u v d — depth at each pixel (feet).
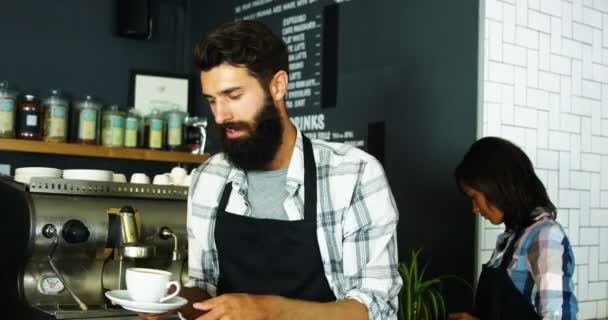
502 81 7.64
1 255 7.08
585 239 8.39
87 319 6.20
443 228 7.73
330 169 4.75
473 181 6.26
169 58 12.00
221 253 4.95
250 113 4.36
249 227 4.81
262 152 4.50
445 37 7.80
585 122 8.50
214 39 4.28
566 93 8.31
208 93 4.36
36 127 9.57
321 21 9.54
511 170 6.15
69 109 10.48
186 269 7.61
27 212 6.52
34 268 6.55
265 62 4.34
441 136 7.78
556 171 8.14
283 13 10.28
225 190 4.98
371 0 8.75
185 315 4.73
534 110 7.95
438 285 7.75
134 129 10.49
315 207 4.68
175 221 7.55
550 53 8.15
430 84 7.95
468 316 6.48
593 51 8.63
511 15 7.75
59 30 10.72
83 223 6.77
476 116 7.39
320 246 4.70
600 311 8.50
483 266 6.49
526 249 5.98
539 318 5.84
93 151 9.93
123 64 11.41
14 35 10.30
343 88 9.10
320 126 9.46
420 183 8.01
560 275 5.72
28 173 7.11
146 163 11.41
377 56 8.63
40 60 10.52
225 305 3.91
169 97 11.69
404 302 7.10
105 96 11.18
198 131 11.17
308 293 4.73
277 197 4.84
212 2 11.85
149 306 4.22
